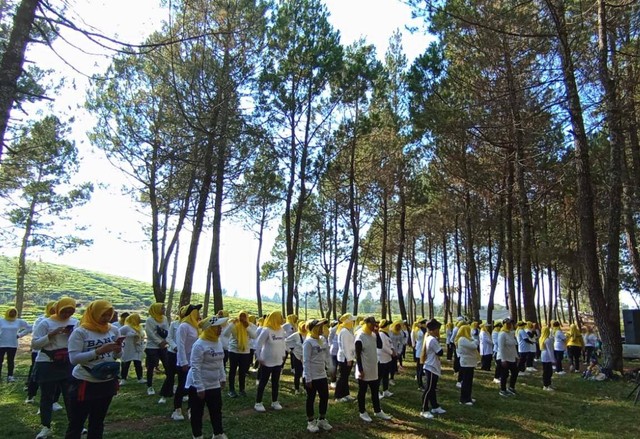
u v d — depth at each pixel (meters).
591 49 13.83
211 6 10.95
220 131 12.67
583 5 14.12
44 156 19.97
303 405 9.14
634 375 12.31
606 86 12.98
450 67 17.23
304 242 34.59
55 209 23.45
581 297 41.66
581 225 13.20
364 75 19.19
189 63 10.94
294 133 18.47
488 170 19.92
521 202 17.02
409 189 24.17
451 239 34.84
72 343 4.91
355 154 23.16
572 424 8.24
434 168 22.05
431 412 8.67
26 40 5.79
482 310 35.84
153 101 16.03
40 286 27.11
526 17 13.31
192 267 15.30
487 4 14.63
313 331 7.54
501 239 20.81
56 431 6.73
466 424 8.02
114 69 15.62
